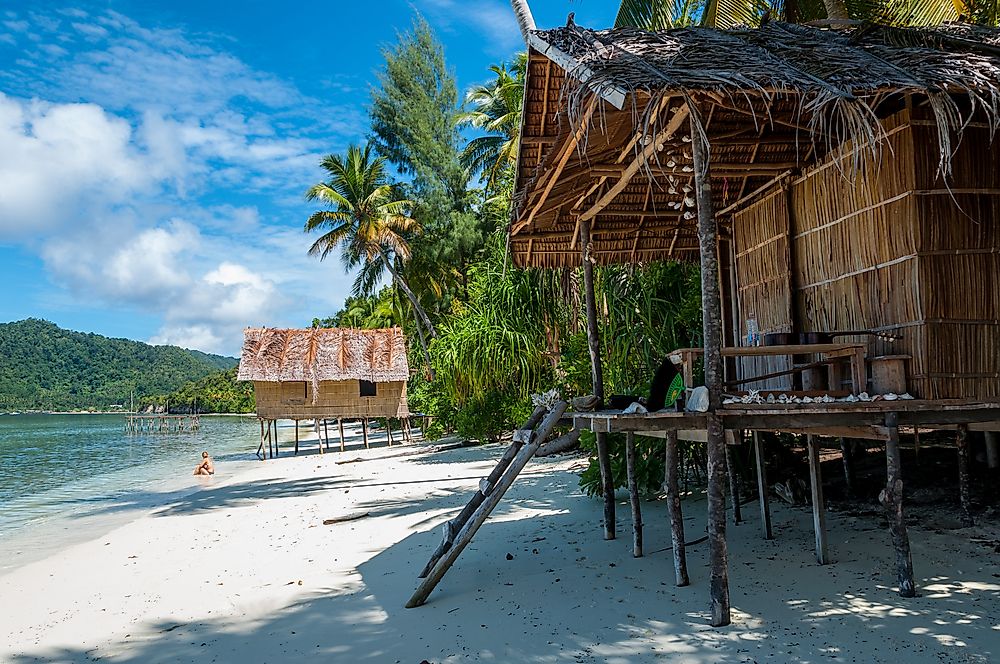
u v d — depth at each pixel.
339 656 5.46
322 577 7.92
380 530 10.52
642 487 10.59
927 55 5.80
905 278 6.17
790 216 8.06
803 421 5.62
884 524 7.79
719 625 5.35
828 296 7.35
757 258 8.84
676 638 5.21
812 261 7.66
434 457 21.89
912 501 8.34
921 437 11.27
